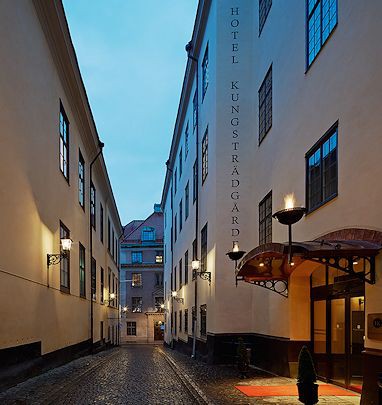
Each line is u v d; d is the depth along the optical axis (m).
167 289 44.88
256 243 17.05
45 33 13.74
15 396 9.20
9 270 10.26
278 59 14.38
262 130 16.47
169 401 9.47
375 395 7.78
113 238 41.53
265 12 16.33
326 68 10.45
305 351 7.60
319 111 10.87
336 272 10.86
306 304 12.62
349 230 8.86
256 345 16.19
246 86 18.20
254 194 17.45
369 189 8.28
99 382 12.29
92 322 23.55
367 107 8.42
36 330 12.45
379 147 7.95
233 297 17.05
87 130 22.17
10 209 10.41
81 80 18.27
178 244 34.34
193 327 23.62
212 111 19.06
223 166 17.86
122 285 60.59
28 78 12.03
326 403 8.61
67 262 17.34
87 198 23.56
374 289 8.07
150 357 23.20
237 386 11.02
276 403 8.81
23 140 11.48
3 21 10.05
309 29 11.76
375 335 7.93
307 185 11.67
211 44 19.66
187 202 28.84
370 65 8.35
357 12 8.92
